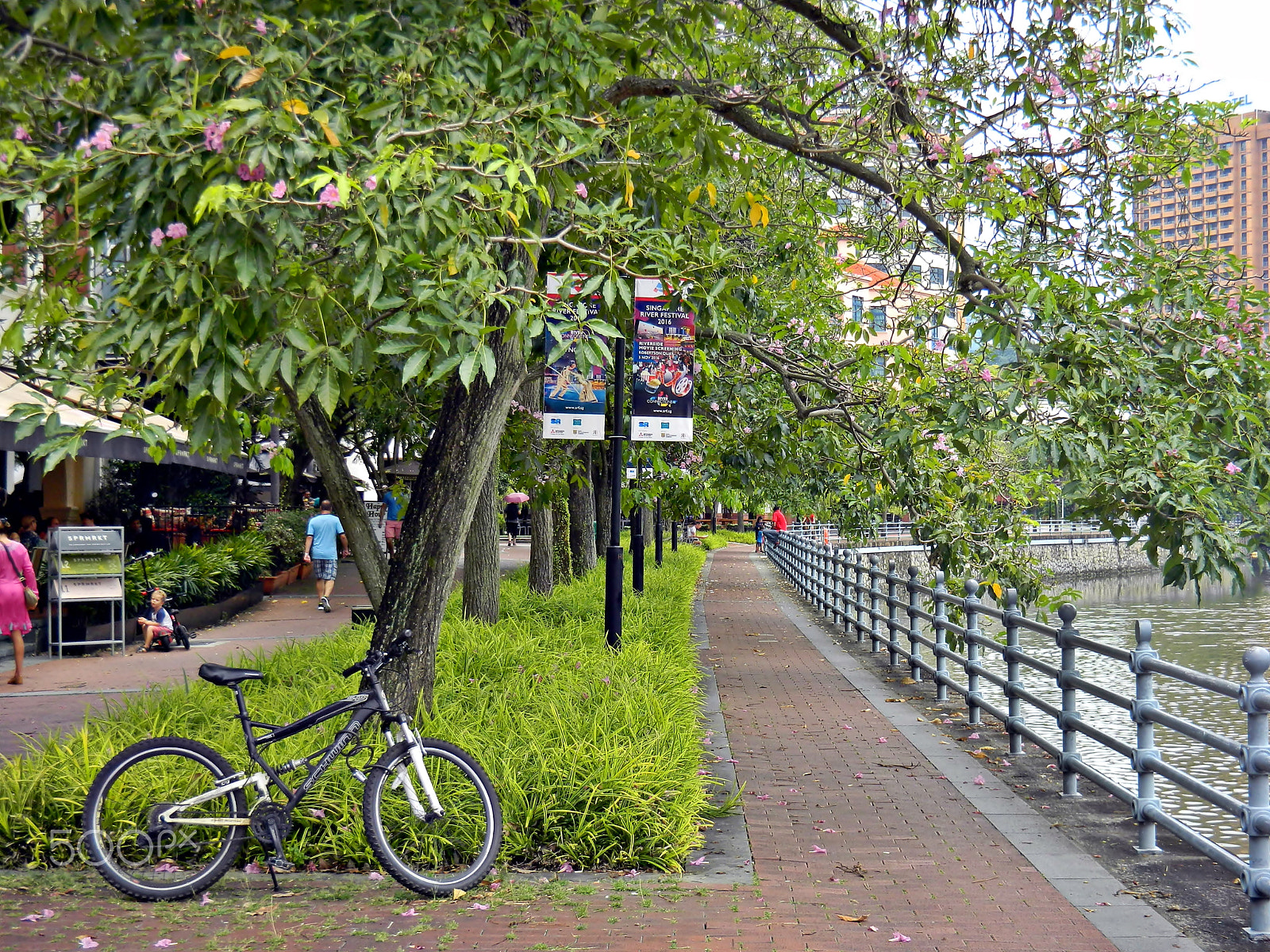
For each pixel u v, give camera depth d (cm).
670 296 709
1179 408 716
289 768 555
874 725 996
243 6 498
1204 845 536
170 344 425
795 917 498
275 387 675
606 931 478
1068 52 840
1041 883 552
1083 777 777
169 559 1688
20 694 1088
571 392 1106
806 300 1233
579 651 1058
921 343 947
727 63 879
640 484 1719
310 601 2177
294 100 461
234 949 452
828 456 1226
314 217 517
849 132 891
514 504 4800
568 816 579
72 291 492
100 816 525
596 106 740
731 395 1331
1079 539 6981
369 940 464
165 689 845
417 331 483
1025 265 815
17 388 1234
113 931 474
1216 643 2622
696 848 606
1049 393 741
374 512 3038
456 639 1048
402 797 555
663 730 714
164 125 453
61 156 447
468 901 516
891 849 610
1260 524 680
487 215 568
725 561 4638
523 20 697
